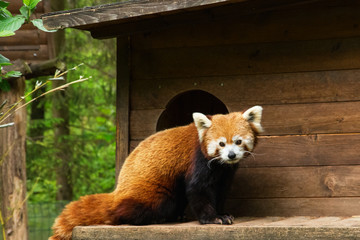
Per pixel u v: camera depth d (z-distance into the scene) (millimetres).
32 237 16453
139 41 10305
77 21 8883
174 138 8859
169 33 10172
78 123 22750
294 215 9430
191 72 10047
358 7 9359
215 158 8203
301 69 9562
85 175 20094
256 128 8477
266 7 9297
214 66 9945
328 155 9375
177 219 9320
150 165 8742
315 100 9492
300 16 9586
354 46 9359
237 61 9836
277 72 9656
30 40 12258
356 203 9188
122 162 10195
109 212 8633
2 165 11852
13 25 6754
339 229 7148
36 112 19469
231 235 7516
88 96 19656
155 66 10219
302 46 9570
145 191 8625
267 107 9656
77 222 8641
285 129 9570
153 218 8625
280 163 9555
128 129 10250
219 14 9461
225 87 9859
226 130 8164
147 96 10234
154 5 8508
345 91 9375
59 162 19172
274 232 7363
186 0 8336
